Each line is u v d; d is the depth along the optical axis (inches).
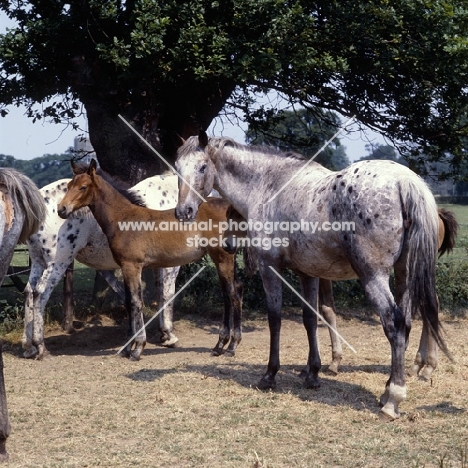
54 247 366.0
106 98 462.6
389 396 229.3
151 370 315.0
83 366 335.6
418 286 221.5
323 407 247.1
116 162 463.8
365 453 195.5
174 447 202.5
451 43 419.8
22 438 216.4
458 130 492.1
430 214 221.6
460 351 350.0
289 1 435.8
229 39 407.2
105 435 217.6
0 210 201.0
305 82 474.0
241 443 207.5
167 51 411.5
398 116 501.7
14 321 424.2
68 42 447.2
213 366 322.0
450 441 204.7
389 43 448.5
